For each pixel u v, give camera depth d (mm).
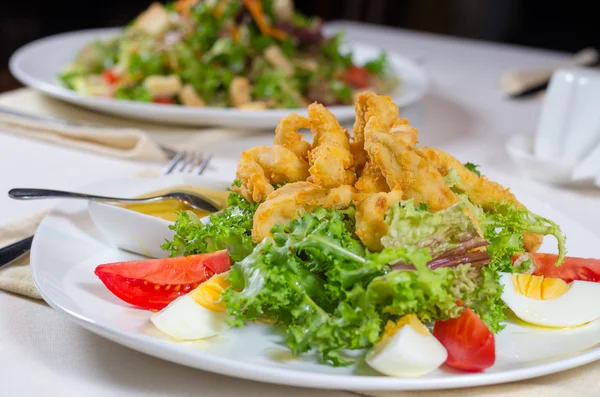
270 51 1260
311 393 600
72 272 667
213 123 1068
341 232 621
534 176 980
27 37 2516
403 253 594
